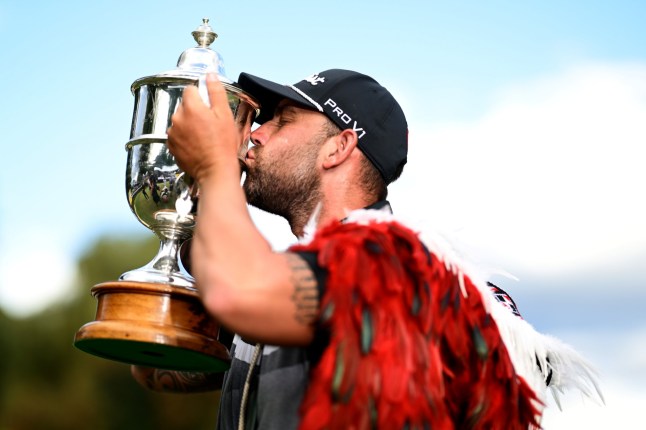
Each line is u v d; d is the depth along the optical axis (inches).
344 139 81.0
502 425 67.6
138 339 72.0
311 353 65.4
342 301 60.7
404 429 59.5
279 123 82.9
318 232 65.5
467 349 67.2
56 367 443.2
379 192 82.3
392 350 60.5
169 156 77.3
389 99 83.7
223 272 60.5
